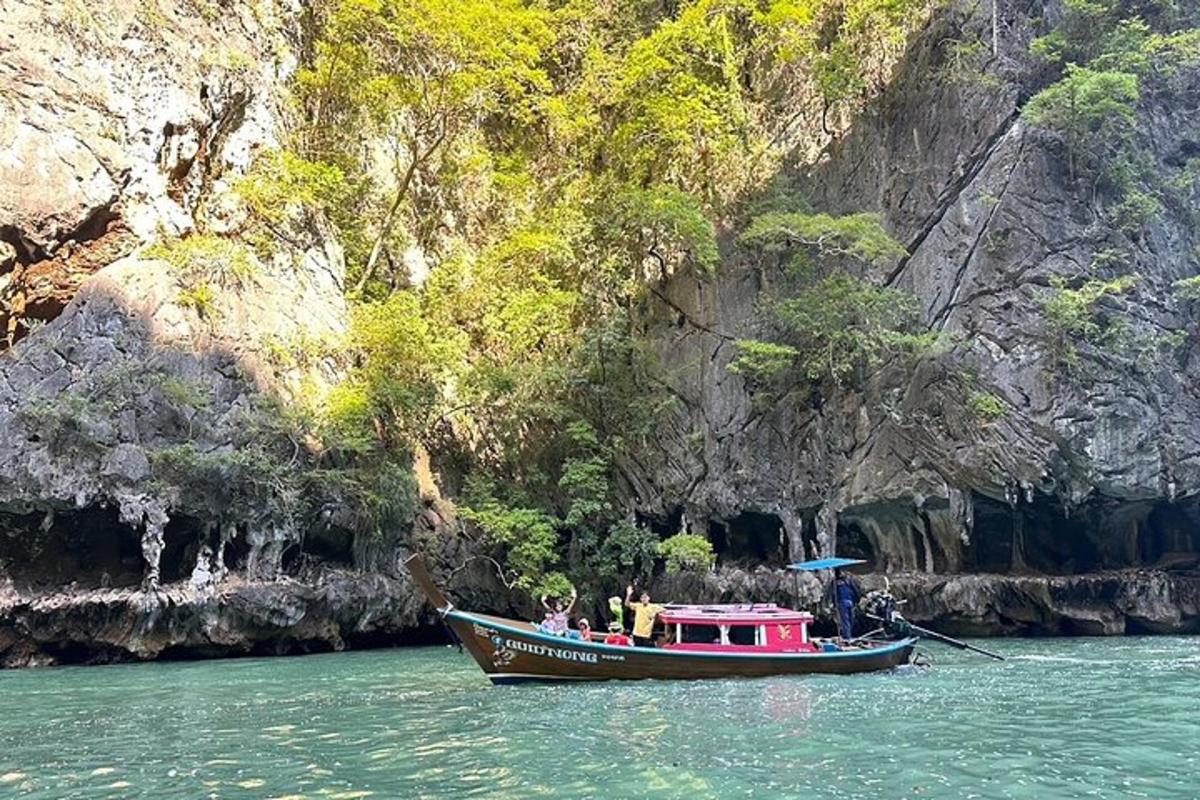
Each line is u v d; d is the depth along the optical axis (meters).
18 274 24.88
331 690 16.81
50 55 26.06
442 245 34.72
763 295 31.12
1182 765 9.79
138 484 22.94
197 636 23.72
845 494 29.14
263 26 31.95
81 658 23.48
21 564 23.61
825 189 32.34
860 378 29.38
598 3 38.34
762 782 9.09
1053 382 26.55
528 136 37.19
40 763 10.52
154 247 26.16
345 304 30.70
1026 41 30.03
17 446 22.72
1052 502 27.47
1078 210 27.94
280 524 24.77
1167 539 28.62
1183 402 27.12
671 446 31.33
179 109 28.00
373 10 31.47
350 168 32.91
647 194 31.66
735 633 17.97
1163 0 29.38
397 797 8.73
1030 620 27.77
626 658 16.89
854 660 17.89
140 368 24.12
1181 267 28.30
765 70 35.19
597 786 8.99
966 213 28.97
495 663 16.75
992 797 8.53
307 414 26.03
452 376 30.45
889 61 32.09
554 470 31.17
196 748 11.29
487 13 32.56
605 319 32.66
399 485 26.80
